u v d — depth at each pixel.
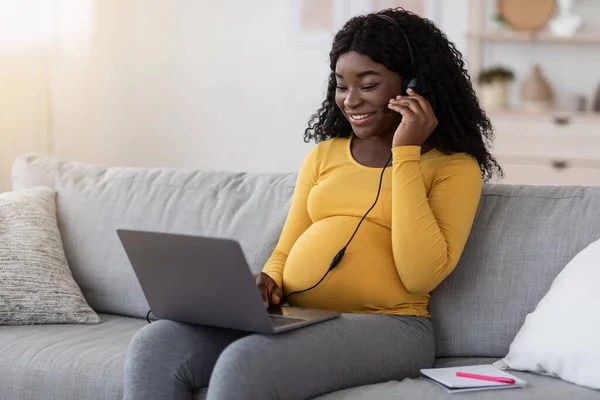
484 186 2.02
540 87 4.93
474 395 1.48
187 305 1.63
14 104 4.18
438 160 1.88
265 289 1.82
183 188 2.36
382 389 1.54
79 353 1.86
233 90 5.12
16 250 2.18
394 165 1.77
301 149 5.11
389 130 1.93
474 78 5.02
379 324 1.71
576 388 1.52
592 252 1.72
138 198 2.37
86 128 4.72
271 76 5.09
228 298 1.54
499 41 5.10
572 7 5.03
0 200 2.32
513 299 1.85
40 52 4.30
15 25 4.15
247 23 5.07
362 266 1.80
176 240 1.53
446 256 1.76
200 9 5.09
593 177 4.73
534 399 1.45
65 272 2.24
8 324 2.11
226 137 5.15
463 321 1.88
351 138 2.03
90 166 2.54
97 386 1.76
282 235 2.03
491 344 1.85
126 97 5.14
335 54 1.94
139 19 5.10
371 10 4.97
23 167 2.56
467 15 4.96
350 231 1.84
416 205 1.74
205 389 1.63
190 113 5.15
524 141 4.80
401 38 1.89
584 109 4.90
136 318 2.26
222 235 2.21
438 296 1.91
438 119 1.92
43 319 2.13
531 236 1.89
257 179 2.32
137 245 1.61
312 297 1.84
